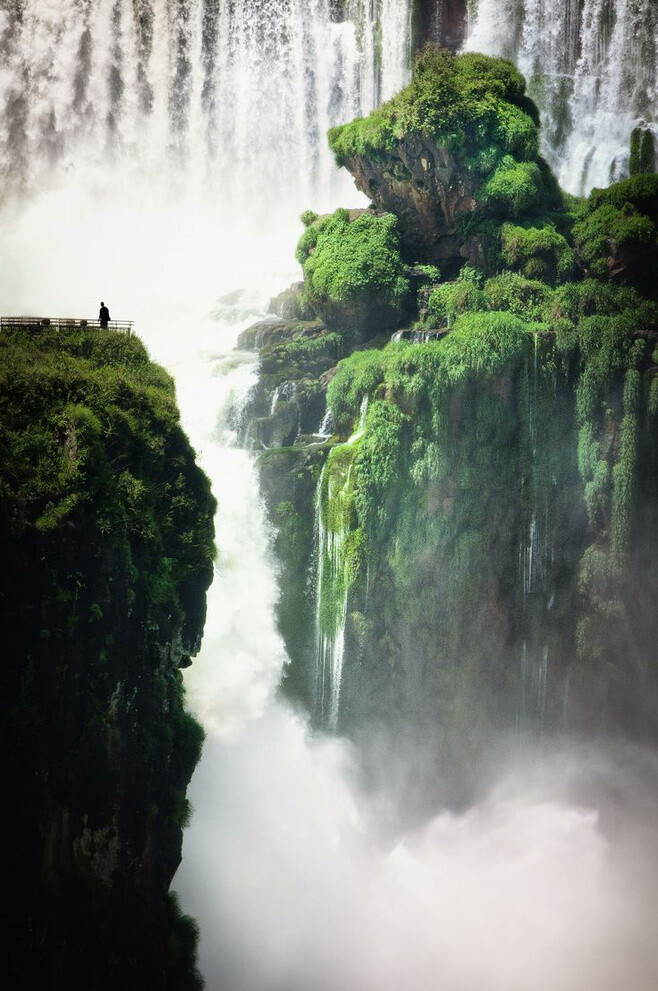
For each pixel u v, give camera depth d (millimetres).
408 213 80562
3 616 53281
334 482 71438
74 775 54938
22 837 52844
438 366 70062
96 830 55875
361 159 80188
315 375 78750
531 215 77062
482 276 77562
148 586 58250
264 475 73250
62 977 54312
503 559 71625
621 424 70750
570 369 71312
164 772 58906
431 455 70188
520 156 76812
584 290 72938
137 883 57531
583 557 72188
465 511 70812
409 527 70562
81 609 55375
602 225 75375
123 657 57281
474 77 77062
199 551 61531
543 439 71188
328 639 72250
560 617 72875
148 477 60094
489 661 72312
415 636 71312
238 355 81062
